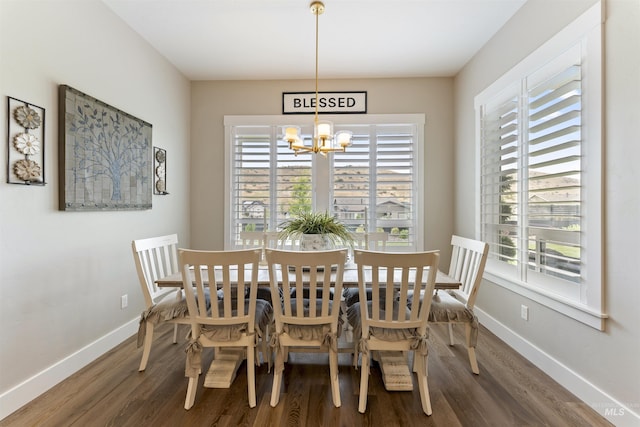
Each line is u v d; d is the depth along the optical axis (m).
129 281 2.72
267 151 3.72
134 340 2.67
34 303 1.87
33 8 1.86
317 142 2.38
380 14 2.52
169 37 2.87
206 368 2.21
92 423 1.64
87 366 2.22
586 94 1.81
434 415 1.72
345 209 3.67
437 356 2.38
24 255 1.81
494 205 2.82
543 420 1.67
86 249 2.26
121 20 2.60
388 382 1.94
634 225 1.55
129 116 2.66
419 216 3.65
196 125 3.77
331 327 1.82
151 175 2.98
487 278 2.89
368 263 1.72
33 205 1.87
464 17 2.56
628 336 1.57
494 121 2.80
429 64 3.37
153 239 2.34
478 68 3.10
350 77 3.65
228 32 2.78
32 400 1.83
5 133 1.71
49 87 1.97
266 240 2.90
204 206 3.79
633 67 1.55
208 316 1.94
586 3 1.82
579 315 1.84
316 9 2.40
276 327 1.83
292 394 1.91
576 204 1.89
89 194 2.24
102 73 2.40
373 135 3.67
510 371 2.16
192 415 1.71
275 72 3.55
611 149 1.67
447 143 3.66
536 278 2.25
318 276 2.17
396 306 2.20
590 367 1.79
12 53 1.74
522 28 2.42
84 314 2.24
